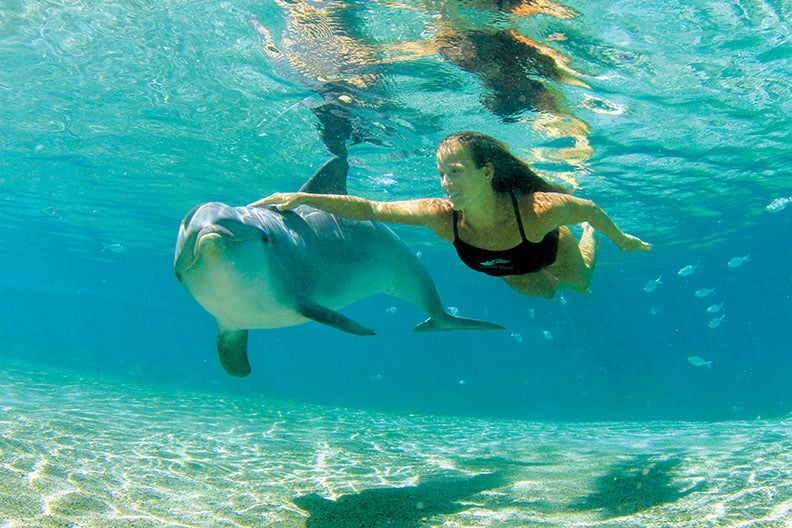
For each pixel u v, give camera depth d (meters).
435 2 8.09
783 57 9.94
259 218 5.11
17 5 9.06
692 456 6.80
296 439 9.43
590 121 12.77
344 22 8.77
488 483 5.56
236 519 4.05
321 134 14.07
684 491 4.73
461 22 8.60
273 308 4.88
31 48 10.52
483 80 10.62
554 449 8.70
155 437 8.23
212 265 4.22
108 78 11.76
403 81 10.72
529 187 4.24
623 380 55.53
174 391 21.36
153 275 53.66
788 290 66.38
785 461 5.89
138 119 14.12
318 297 5.63
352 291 6.13
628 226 25.06
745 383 48.56
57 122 14.57
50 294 85.50
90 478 4.79
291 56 10.15
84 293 79.94
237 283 4.45
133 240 33.69
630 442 9.61
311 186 6.98
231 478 5.59
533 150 14.72
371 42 9.33
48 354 40.72
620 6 8.22
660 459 6.75
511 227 4.20
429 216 4.38
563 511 4.33
